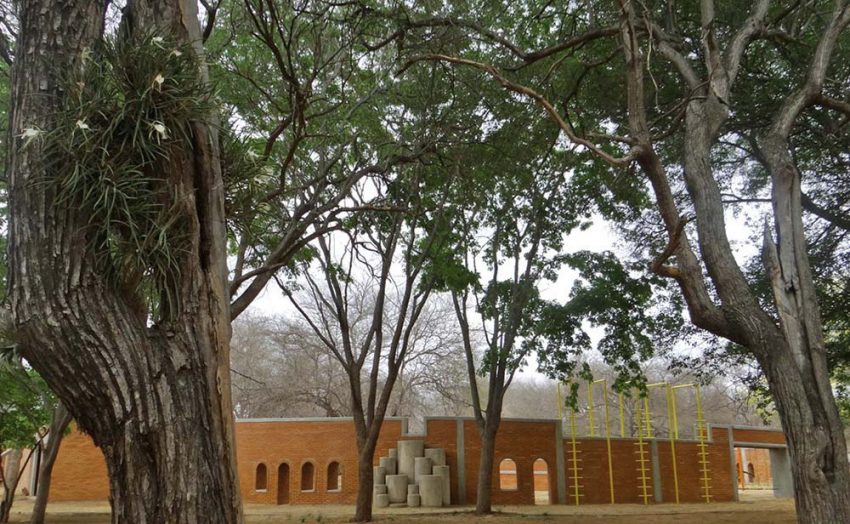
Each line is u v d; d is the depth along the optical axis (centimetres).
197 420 399
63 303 376
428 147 1415
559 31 1373
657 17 1266
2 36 810
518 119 1464
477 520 1830
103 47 429
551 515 2011
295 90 874
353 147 1389
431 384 3597
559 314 1659
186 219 429
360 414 1889
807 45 1075
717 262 827
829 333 1483
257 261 1215
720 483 2959
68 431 2020
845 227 1331
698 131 913
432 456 2503
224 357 430
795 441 743
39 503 1784
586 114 1479
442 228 1712
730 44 1027
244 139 595
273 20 878
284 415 3753
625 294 1605
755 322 787
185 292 420
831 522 709
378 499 2416
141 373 385
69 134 397
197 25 492
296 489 2591
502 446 2611
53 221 387
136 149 418
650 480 2791
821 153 1398
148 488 378
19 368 456
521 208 1884
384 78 1388
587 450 2717
